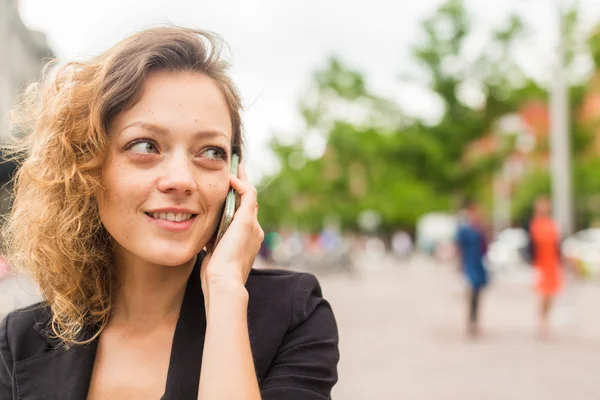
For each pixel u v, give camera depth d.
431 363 7.34
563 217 13.59
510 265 25.58
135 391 1.28
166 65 1.26
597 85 30.70
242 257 1.29
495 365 7.20
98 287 1.32
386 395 5.75
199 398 1.16
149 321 1.33
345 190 47.47
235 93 1.35
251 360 1.19
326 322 1.35
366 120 43.25
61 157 1.27
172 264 1.25
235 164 1.40
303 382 1.26
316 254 25.55
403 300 15.45
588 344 8.62
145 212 1.24
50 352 1.31
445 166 39.31
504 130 37.88
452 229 39.44
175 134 1.24
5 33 11.34
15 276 1.49
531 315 12.16
